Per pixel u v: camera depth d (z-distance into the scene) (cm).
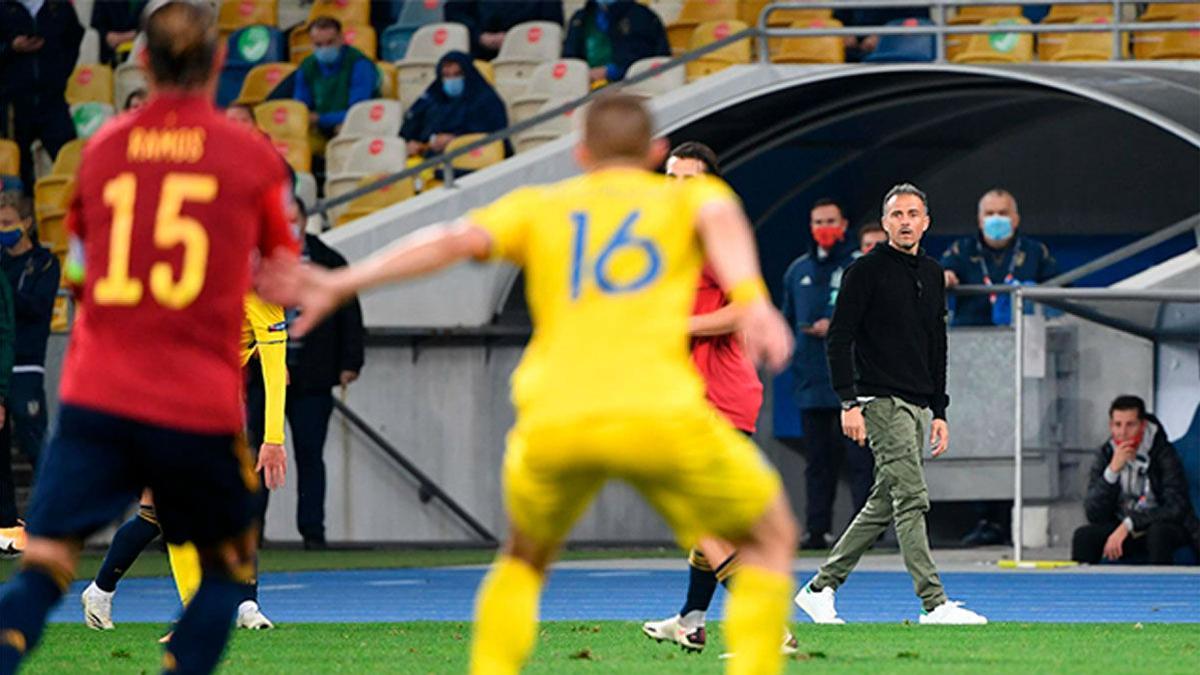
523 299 7200
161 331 2003
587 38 8012
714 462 1912
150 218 2016
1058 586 5078
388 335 7169
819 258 6606
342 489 7212
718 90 7300
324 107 8194
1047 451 6000
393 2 8981
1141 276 6294
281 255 2084
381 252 7256
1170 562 5872
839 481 7388
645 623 3525
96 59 9156
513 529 2011
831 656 3155
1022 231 7806
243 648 3325
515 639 2008
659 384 1877
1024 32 6988
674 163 3097
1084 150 7744
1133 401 5903
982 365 6303
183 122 2048
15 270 6222
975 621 3866
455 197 7331
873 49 7756
